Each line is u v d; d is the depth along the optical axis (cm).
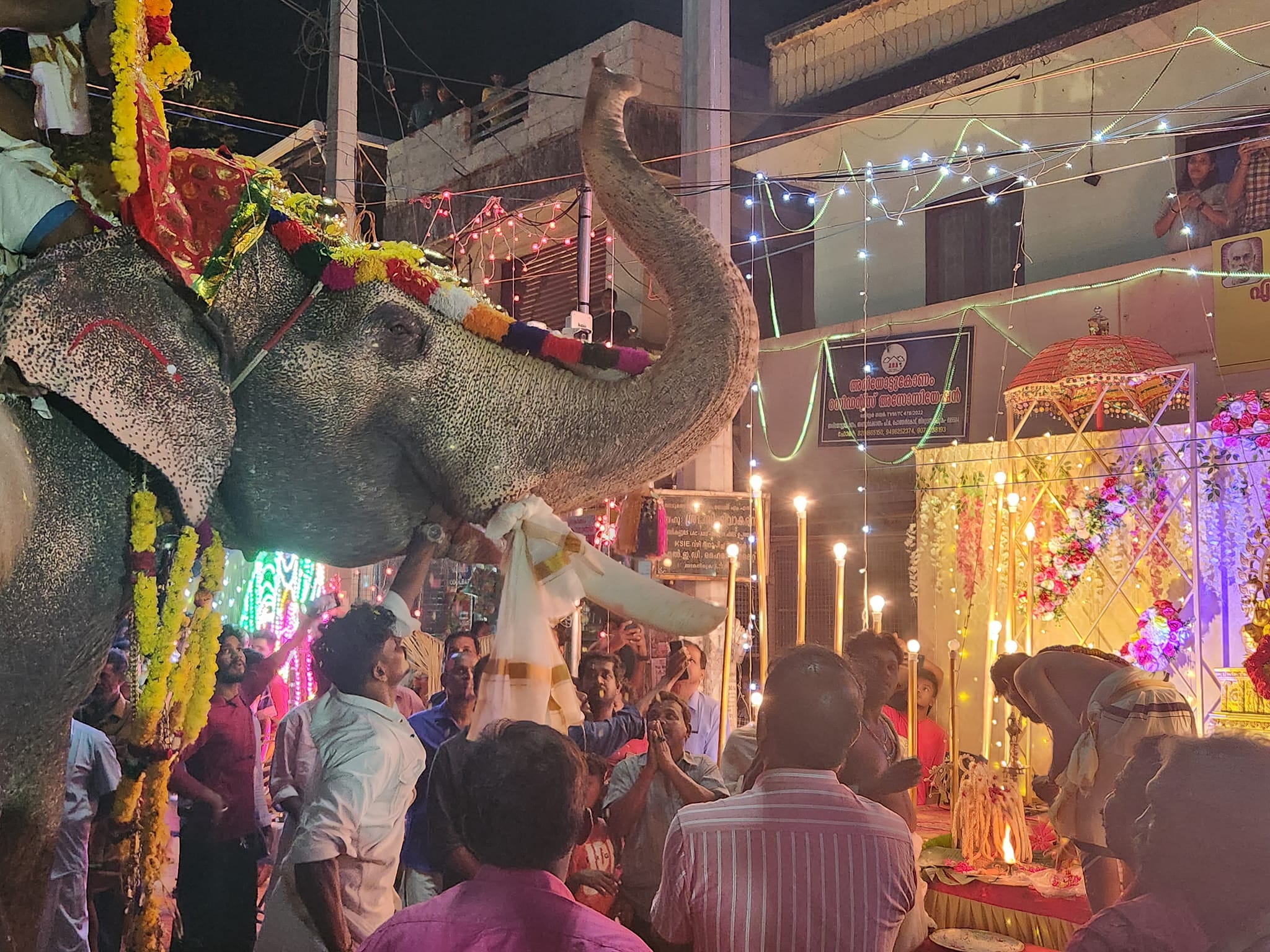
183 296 201
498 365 233
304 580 806
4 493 181
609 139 247
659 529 330
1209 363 921
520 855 201
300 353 217
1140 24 964
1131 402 862
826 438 1157
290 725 394
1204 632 780
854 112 1148
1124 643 832
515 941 190
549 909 196
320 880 308
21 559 191
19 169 194
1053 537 867
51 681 199
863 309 1220
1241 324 892
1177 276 943
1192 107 935
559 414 232
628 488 239
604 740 416
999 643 890
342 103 1026
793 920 222
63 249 191
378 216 1584
